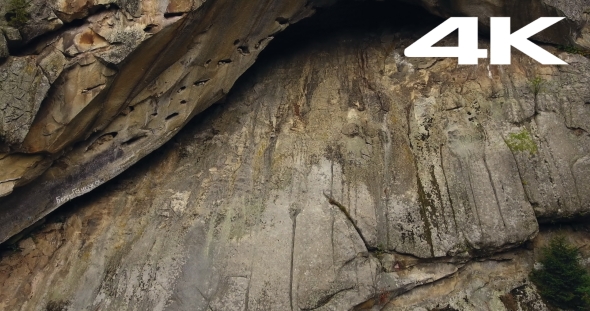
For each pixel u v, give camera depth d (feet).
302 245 26.13
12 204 25.52
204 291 25.08
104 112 25.84
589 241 29.58
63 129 24.38
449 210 27.68
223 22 26.48
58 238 27.63
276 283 25.12
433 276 26.99
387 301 26.35
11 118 22.56
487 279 27.84
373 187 28.50
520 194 28.07
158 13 23.93
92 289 25.55
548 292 26.81
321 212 27.22
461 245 27.04
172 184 29.09
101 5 23.53
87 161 26.89
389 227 27.43
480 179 28.40
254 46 29.53
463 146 29.37
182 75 27.17
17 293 25.79
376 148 29.66
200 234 26.76
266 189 28.19
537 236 29.30
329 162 28.96
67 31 23.66
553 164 28.78
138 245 26.81
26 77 22.90
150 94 26.86
